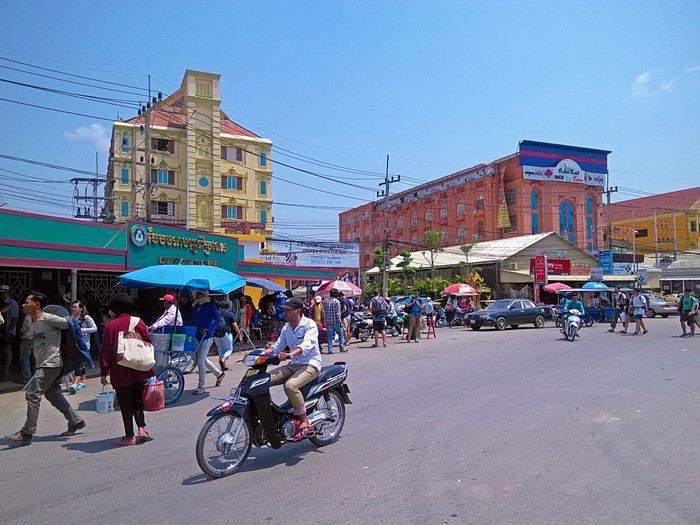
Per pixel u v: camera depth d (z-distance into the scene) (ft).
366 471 17.99
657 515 14.08
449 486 16.40
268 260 135.54
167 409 28.76
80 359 23.44
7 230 38.37
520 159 165.99
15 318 38.99
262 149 149.07
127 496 16.15
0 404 31.07
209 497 15.96
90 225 45.09
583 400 28.71
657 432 22.34
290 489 16.48
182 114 139.44
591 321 88.99
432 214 199.41
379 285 140.56
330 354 52.39
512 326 90.89
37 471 18.71
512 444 20.79
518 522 13.75
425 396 30.40
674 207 211.82
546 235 137.28
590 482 16.58
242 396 18.86
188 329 31.35
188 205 135.74
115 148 132.16
